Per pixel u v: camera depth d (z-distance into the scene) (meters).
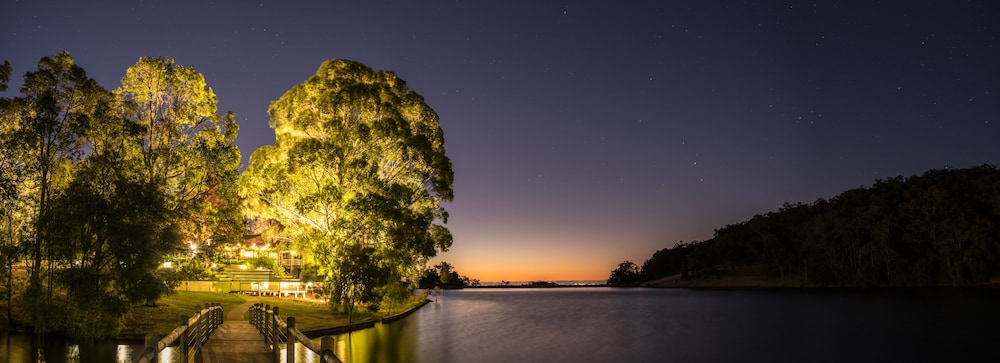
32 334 29.70
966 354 30.23
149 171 34.28
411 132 41.12
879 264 103.19
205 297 43.72
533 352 31.72
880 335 38.31
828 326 44.44
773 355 30.80
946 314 51.47
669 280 162.25
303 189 38.91
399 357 28.89
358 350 30.69
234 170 37.00
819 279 109.69
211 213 37.53
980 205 97.00
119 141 32.31
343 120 39.12
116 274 28.66
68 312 28.70
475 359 28.86
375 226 35.78
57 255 28.56
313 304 46.22
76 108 31.73
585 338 38.47
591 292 149.00
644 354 31.22
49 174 32.25
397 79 42.78
